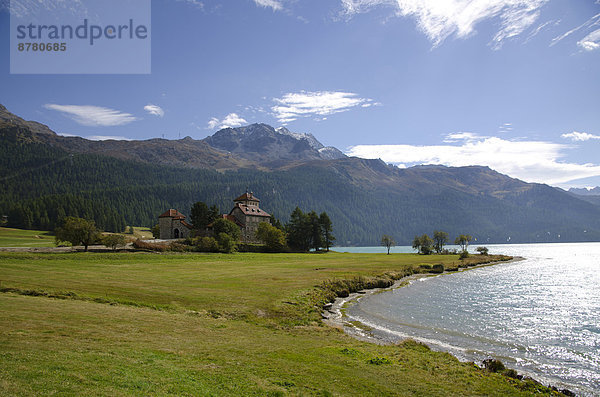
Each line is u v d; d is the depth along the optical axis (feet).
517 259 529.04
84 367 52.39
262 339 86.43
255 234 443.32
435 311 152.56
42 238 531.09
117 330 79.10
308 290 163.12
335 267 265.75
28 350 57.41
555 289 223.51
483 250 559.79
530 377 81.61
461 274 310.86
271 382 57.52
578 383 79.66
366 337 106.93
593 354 99.91
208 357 66.69
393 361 76.13
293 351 76.89
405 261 359.46
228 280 179.52
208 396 48.70
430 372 71.56
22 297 107.34
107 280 156.15
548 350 103.14
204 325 95.40
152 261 256.52
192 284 160.76
